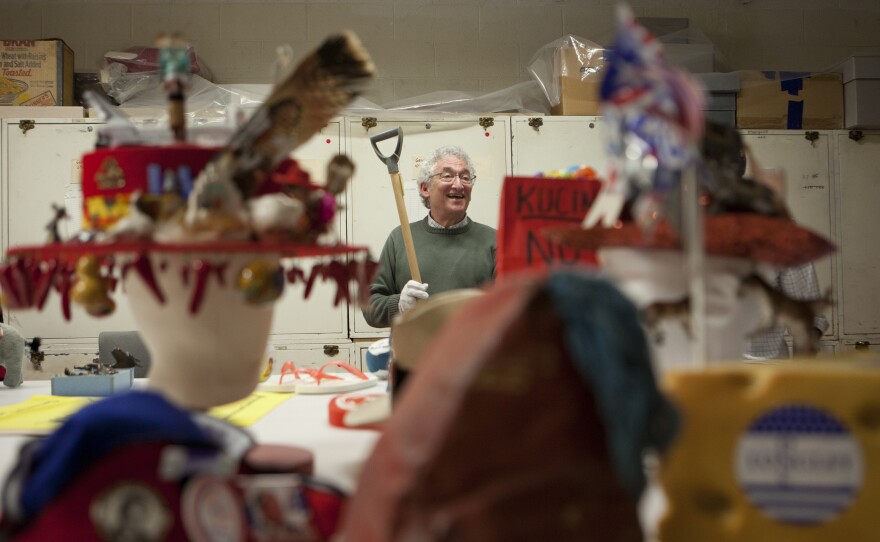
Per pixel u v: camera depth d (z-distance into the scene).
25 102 3.33
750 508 0.50
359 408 1.03
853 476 0.49
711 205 0.69
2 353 1.59
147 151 0.74
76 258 0.80
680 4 4.14
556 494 0.42
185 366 0.79
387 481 0.44
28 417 1.14
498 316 0.43
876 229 3.63
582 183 0.89
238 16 3.93
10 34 3.82
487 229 2.83
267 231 0.70
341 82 0.73
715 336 0.67
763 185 0.73
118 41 3.86
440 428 0.42
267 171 0.73
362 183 3.37
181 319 0.77
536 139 3.43
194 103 3.29
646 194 0.50
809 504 0.49
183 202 0.70
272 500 0.52
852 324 3.63
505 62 4.07
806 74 3.61
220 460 0.51
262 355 0.85
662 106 0.49
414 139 3.40
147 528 0.50
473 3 4.05
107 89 3.40
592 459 0.43
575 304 0.42
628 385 0.40
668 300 0.67
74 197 3.23
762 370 0.51
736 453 0.50
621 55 0.49
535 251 0.87
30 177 3.27
